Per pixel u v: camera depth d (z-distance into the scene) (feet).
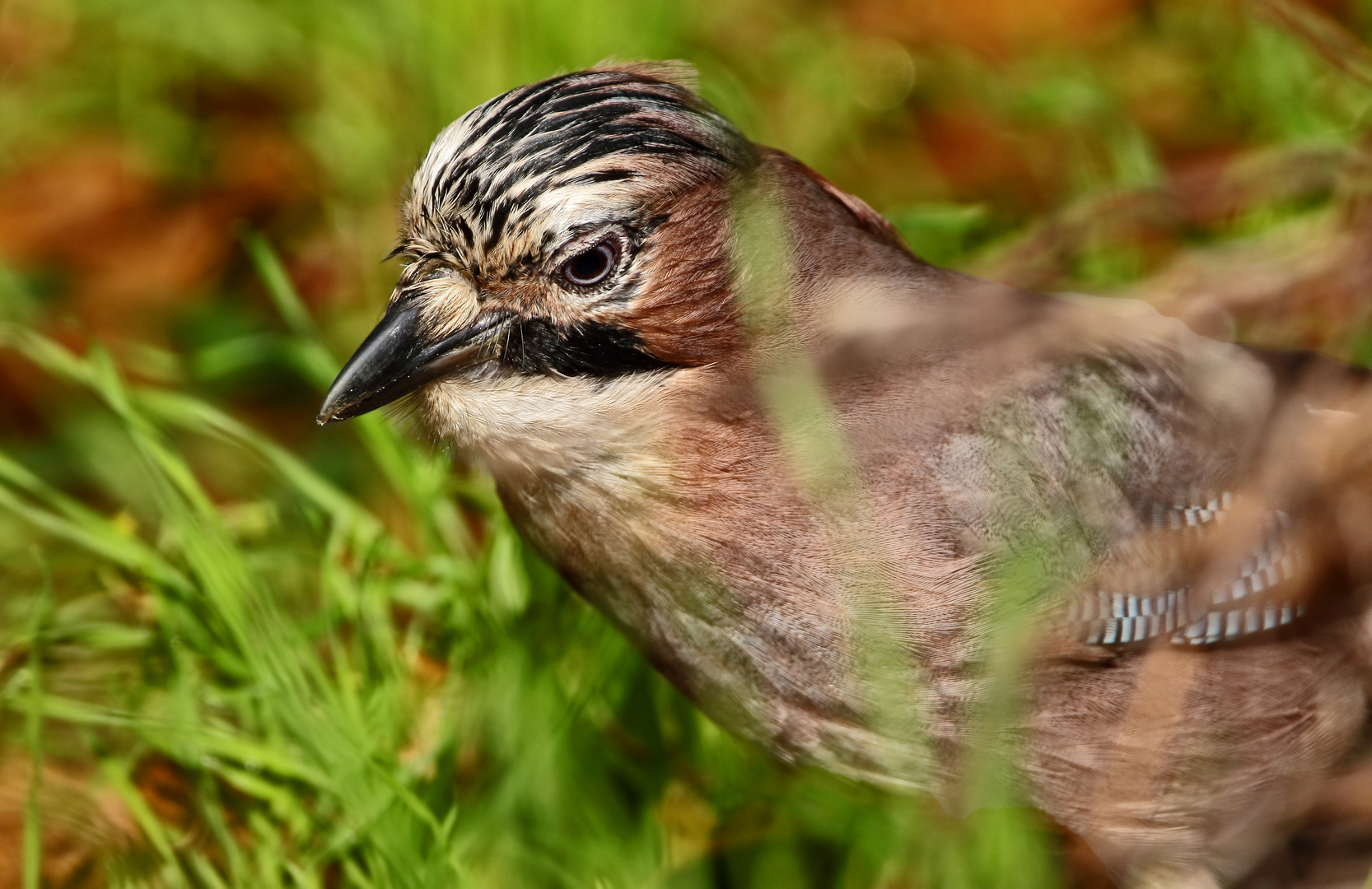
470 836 22.13
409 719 24.31
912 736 21.04
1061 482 21.62
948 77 38.40
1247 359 23.81
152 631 24.84
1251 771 22.98
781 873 23.20
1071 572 21.56
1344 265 28.22
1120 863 23.49
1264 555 22.44
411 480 26.08
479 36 34.45
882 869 22.50
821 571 21.24
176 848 23.35
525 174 20.54
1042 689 21.86
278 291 28.37
